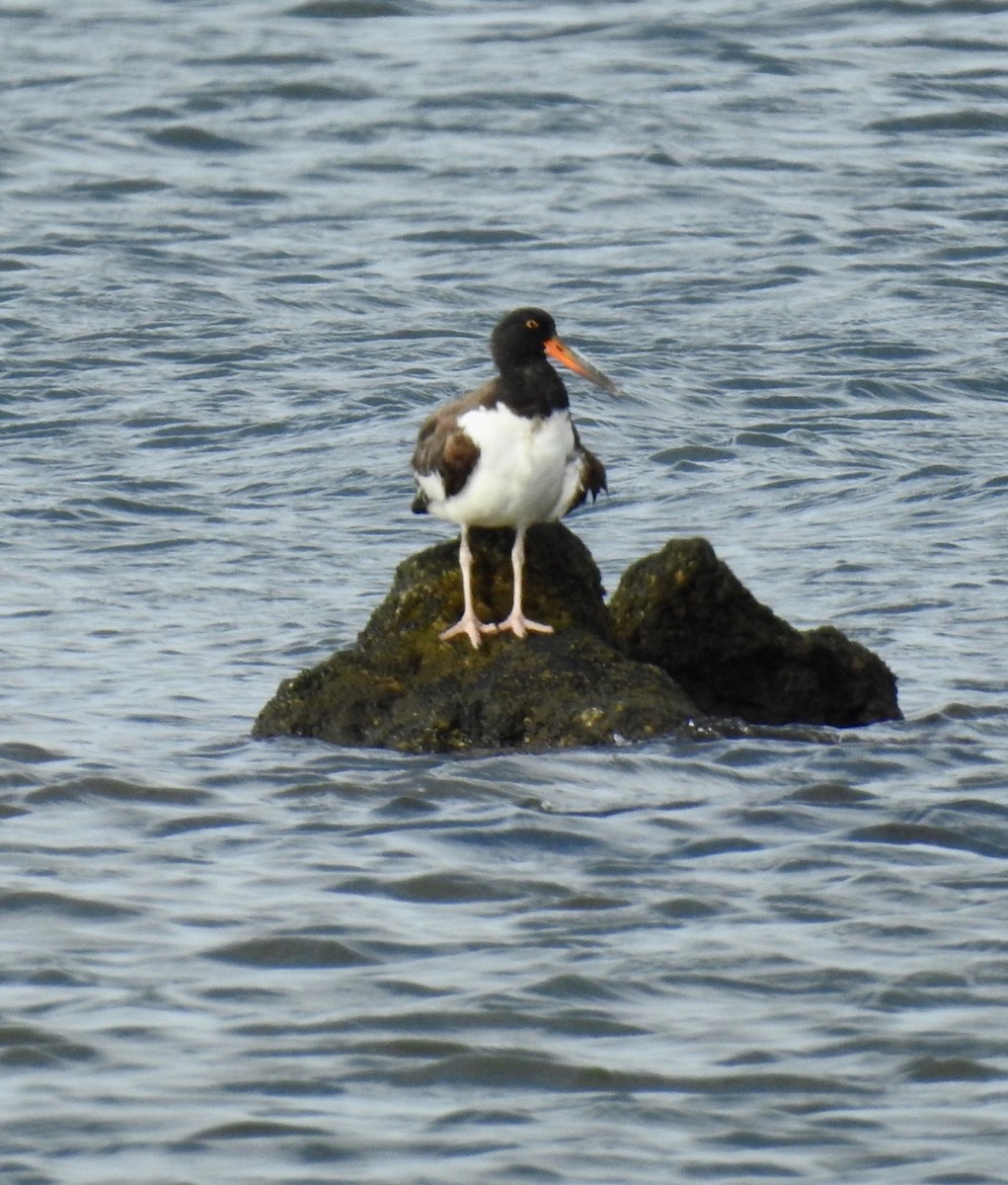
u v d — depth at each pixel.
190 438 25.53
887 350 28.94
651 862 12.87
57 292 31.28
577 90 42.12
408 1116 9.71
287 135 39.69
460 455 14.27
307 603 19.64
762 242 33.84
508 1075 10.09
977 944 11.54
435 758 14.92
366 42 45.53
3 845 13.14
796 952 11.45
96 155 38.41
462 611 15.60
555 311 30.77
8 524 22.14
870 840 13.23
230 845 13.20
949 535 21.67
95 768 14.69
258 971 11.26
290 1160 9.29
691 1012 10.76
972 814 13.69
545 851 13.06
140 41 45.59
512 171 37.59
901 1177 9.13
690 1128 9.59
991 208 35.53
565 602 15.59
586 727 15.03
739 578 20.31
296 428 25.94
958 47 44.88
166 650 18.14
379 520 22.61
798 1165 9.24
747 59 44.09
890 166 37.88
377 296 31.56
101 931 11.77
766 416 26.52
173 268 32.78
